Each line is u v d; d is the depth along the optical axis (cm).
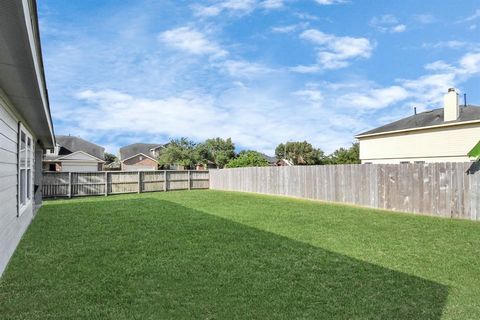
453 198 878
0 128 423
